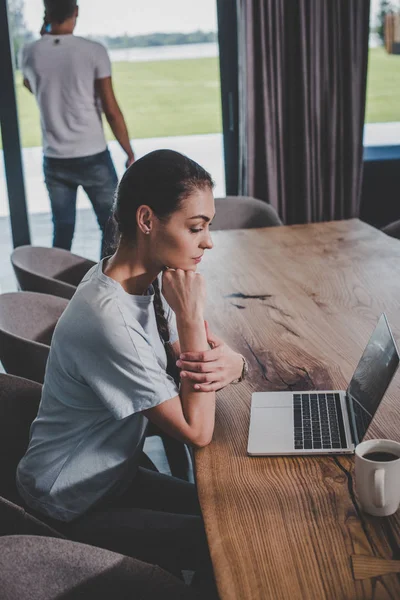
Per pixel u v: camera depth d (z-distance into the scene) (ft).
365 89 16.55
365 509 4.53
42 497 5.60
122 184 5.33
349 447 5.25
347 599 3.83
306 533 4.40
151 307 5.62
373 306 8.17
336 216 17.33
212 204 5.38
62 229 16.60
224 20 16.71
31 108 16.89
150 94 18.56
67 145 15.80
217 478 5.07
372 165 17.94
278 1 15.66
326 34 15.99
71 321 5.31
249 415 5.94
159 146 18.97
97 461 5.56
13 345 7.30
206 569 5.32
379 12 18.75
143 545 5.39
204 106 18.44
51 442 5.65
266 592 3.92
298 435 5.49
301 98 16.17
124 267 5.42
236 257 10.52
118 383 5.26
